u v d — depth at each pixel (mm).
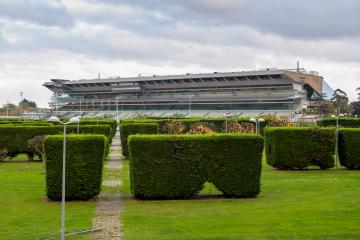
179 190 21188
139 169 21125
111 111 180750
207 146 21312
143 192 21078
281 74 149500
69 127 43781
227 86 163500
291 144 31875
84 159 20953
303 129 31891
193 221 16703
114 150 53562
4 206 19812
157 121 59375
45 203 20469
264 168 33344
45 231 15539
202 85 168875
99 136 21094
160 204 20172
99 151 21047
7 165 37312
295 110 141875
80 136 21047
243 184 21391
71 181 20859
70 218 17484
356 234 14641
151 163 21109
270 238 14312
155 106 174875
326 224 15906
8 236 14984
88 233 15266
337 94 148375
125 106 181000
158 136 21250
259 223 16188
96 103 185625
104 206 19828
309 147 31766
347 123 58156
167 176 21156
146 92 184000
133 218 17359
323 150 31750
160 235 14852
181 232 15188
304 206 18969
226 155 21359
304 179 27438
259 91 156875
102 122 65625
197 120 66125
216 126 66062
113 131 67500
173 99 170000
